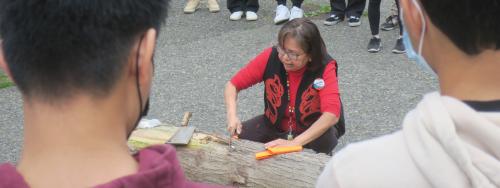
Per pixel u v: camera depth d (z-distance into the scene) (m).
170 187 1.07
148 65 1.12
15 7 1.08
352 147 1.31
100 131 1.08
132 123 1.16
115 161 1.09
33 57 1.06
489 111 1.19
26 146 1.11
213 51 7.08
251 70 3.73
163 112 5.61
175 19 8.15
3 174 1.06
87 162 1.07
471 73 1.21
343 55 6.81
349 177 1.27
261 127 3.85
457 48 1.21
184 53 7.03
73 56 1.06
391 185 1.22
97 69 1.07
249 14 8.05
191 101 5.82
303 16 8.11
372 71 6.36
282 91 3.66
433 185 1.17
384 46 7.00
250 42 7.36
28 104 1.09
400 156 1.24
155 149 1.16
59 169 1.07
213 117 5.49
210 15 8.30
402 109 5.54
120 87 1.10
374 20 6.77
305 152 3.28
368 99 5.73
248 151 3.30
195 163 3.35
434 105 1.20
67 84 1.07
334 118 3.50
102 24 1.07
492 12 1.15
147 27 1.11
